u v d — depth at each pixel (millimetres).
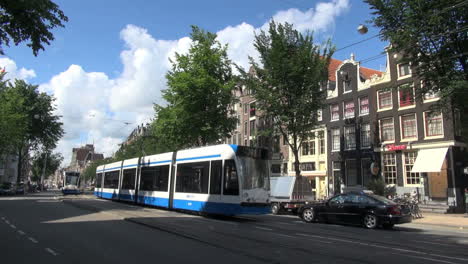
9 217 16484
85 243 9688
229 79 30703
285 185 22688
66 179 50500
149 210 21062
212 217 18016
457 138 24453
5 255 8125
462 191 24266
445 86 19688
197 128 29594
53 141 50906
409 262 7930
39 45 9406
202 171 18125
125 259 7727
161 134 31531
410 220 15188
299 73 24516
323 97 25719
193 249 8922
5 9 8625
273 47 25016
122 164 29656
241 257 8031
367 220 15234
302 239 11070
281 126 27484
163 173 21844
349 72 32062
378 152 28828
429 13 19297
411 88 22156
